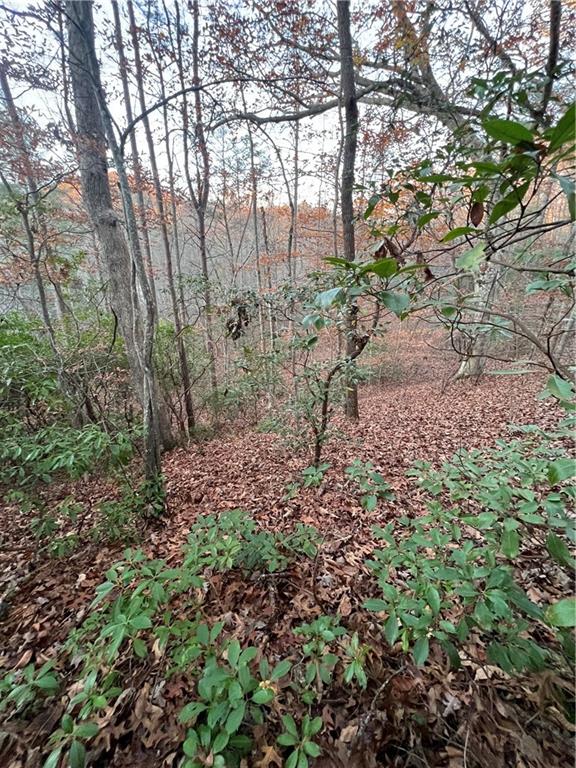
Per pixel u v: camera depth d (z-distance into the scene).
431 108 3.04
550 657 1.08
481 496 1.49
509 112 1.01
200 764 0.93
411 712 1.21
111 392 4.12
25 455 2.49
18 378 3.09
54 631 1.98
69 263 4.43
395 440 4.65
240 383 4.53
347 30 3.95
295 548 2.05
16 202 3.62
